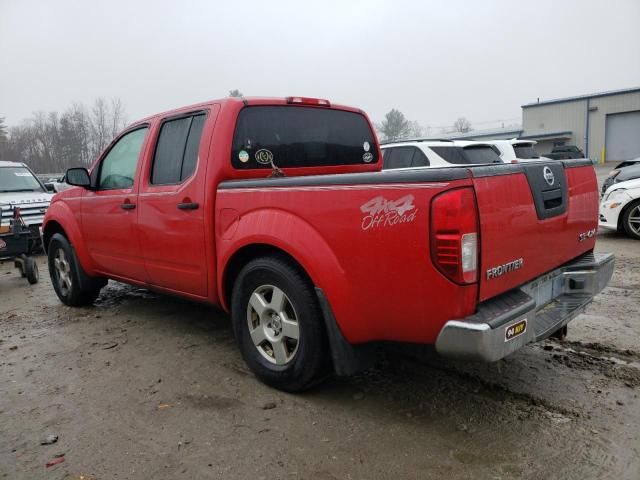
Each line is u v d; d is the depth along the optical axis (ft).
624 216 30.30
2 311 19.62
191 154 13.39
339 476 8.67
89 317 18.13
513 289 9.94
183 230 13.38
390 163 29.50
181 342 15.17
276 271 11.19
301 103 14.26
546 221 10.52
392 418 10.45
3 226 24.08
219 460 9.23
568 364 12.76
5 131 238.89
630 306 17.31
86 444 9.89
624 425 9.95
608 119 131.03
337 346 10.43
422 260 8.81
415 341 9.48
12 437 10.23
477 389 11.57
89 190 17.21
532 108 141.69
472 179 8.58
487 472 8.63
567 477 8.48
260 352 12.14
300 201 10.57
